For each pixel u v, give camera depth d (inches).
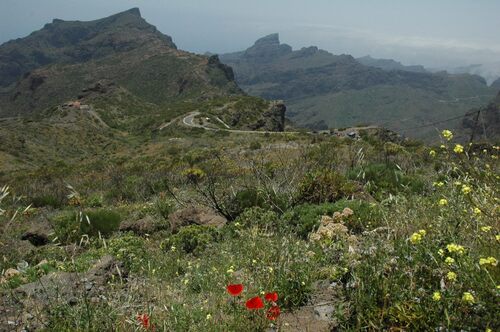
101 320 162.9
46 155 3786.9
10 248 396.5
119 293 195.3
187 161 1309.1
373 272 145.9
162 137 3971.5
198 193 572.4
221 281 208.5
